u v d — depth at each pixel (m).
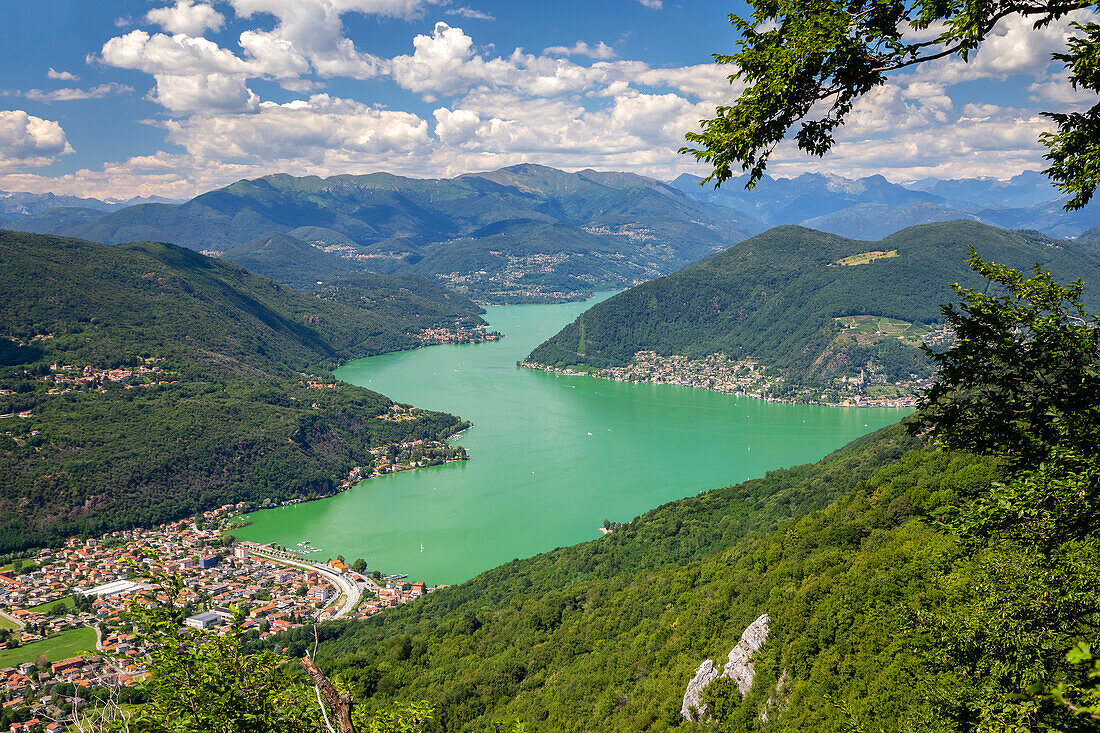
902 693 38.84
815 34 15.48
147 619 20.00
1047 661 20.22
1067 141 17.50
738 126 16.86
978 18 14.88
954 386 19.59
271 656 20.50
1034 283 19.02
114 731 17.64
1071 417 17.62
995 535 19.75
